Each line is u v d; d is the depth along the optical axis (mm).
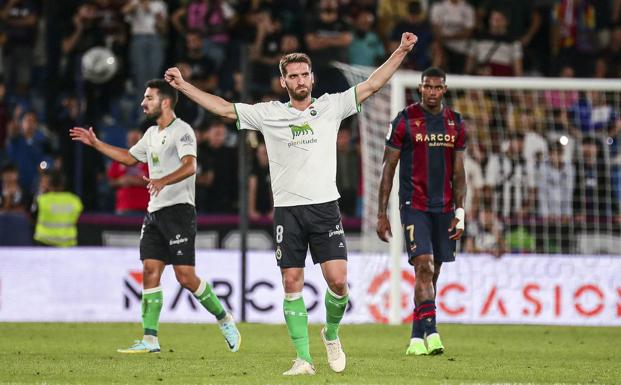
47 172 50656
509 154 51438
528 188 51375
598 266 46156
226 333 29469
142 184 52062
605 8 67125
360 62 60156
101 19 59281
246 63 43219
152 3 60188
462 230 28484
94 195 55938
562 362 27328
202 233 50594
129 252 45875
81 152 56281
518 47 63500
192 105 55906
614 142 55500
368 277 45594
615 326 44250
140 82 60031
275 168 22547
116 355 28234
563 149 52062
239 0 61344
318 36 60125
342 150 53812
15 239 51000
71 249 45719
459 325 43094
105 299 45625
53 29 60156
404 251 47188
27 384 20734
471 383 21438
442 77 28391
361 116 49969
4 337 34750
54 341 33281
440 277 45625
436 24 62469
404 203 28734
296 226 22406
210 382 21062
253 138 43344
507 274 45906
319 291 45062
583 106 56719
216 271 45375
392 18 63688
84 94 58656
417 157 28500
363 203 51219
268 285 45469
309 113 22469
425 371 24094
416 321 28781
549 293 45969
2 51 61812
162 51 60156
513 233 50781
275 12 61875
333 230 22391
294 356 28016
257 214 52406
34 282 45375
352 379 21688
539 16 65875
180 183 29156
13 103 59375
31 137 56312
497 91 58594
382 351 29969
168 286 44719
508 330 40594
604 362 27516
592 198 52969
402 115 28703
